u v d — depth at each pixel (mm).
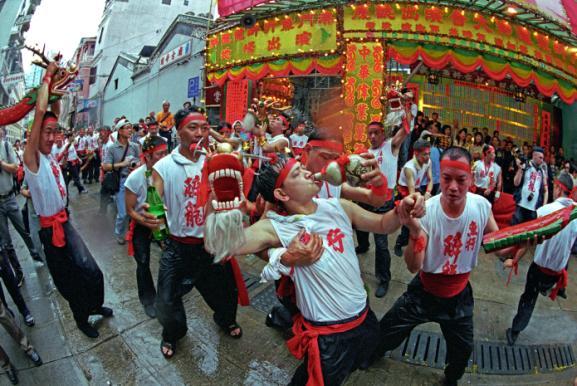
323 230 2100
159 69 16062
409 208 1910
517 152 9719
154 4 26484
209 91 12203
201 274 3283
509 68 8398
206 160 2006
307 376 2148
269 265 1994
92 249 5668
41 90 2998
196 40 13148
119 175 5945
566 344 3795
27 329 3645
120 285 4543
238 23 9273
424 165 5320
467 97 11812
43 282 4656
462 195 2416
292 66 8688
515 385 3201
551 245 3338
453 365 2902
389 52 7973
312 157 2283
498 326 3969
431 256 2621
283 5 8461
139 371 3104
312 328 2090
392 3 7695
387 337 2961
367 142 7938
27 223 5352
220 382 3000
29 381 2973
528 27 8398
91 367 3143
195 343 3463
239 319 3859
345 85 8062
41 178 3129
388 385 3041
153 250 5684
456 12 7820
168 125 10242
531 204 6176
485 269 5367
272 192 2135
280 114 4535
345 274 2088
